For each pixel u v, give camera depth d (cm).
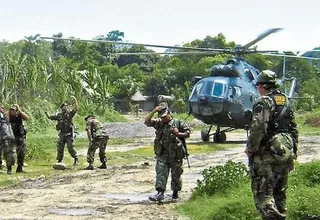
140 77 10512
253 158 682
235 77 2702
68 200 1119
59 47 11981
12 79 3997
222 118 2689
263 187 671
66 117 1800
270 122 677
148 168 1706
